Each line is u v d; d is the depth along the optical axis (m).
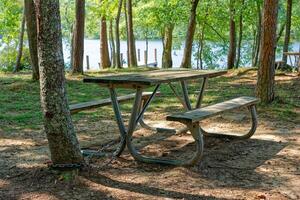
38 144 6.37
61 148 4.64
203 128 7.51
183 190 4.43
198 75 6.52
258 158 5.62
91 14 26.77
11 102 10.26
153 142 6.48
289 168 5.20
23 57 23.23
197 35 30.25
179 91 11.97
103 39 23.36
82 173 4.70
